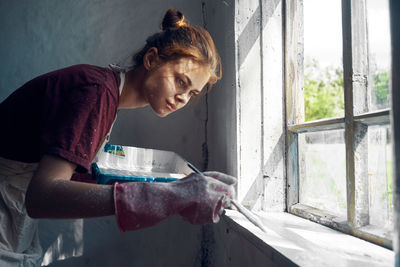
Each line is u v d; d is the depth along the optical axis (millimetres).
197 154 1731
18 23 1980
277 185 1243
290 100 1251
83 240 1815
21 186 897
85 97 684
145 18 1866
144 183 628
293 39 1268
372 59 902
